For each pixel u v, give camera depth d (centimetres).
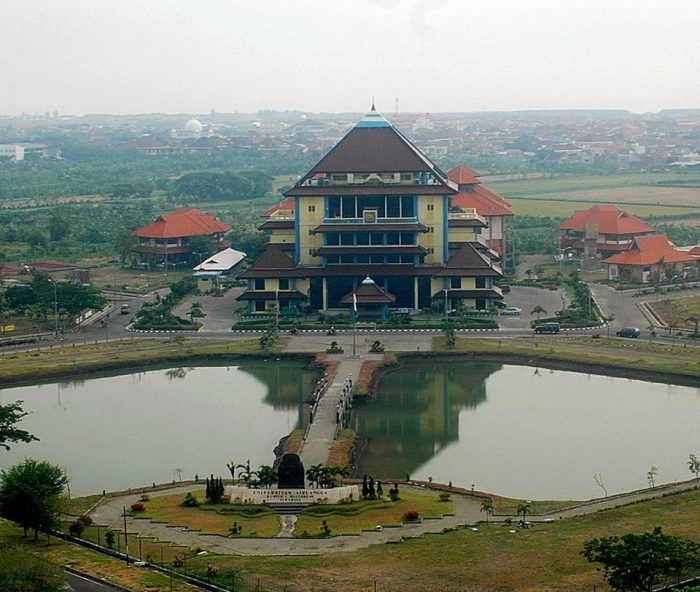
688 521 12669
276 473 14550
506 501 14062
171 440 17512
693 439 17075
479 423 18212
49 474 12756
